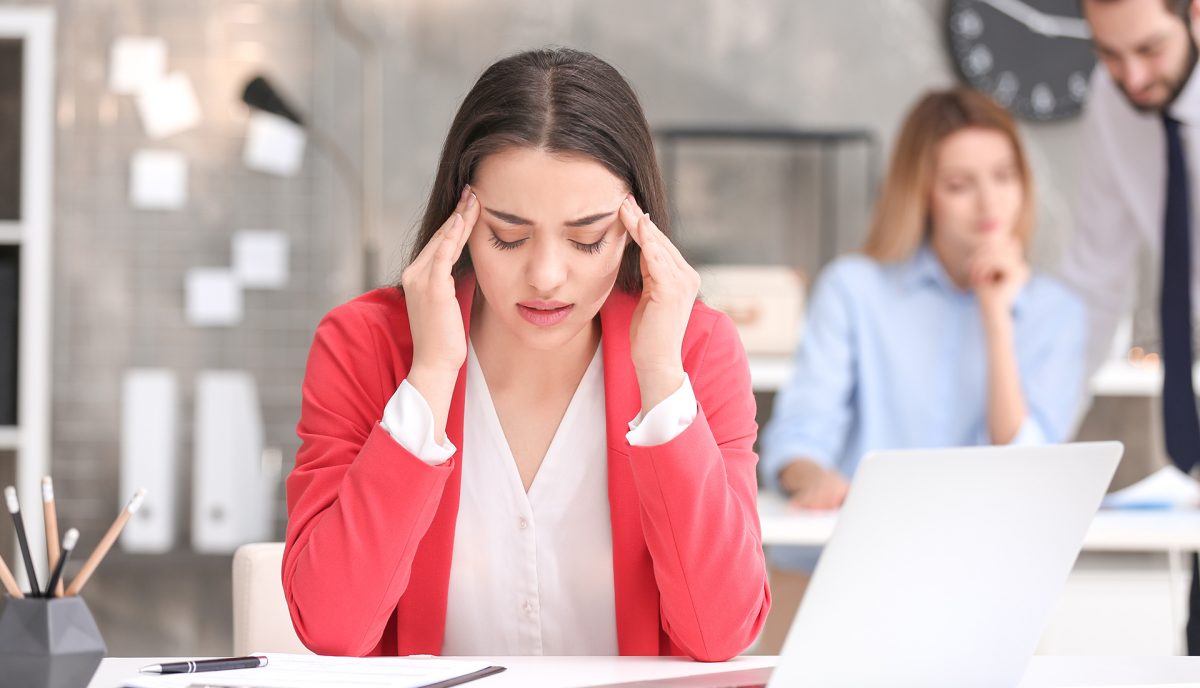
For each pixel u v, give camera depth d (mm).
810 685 1003
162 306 3670
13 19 3406
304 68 3689
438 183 1363
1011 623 1065
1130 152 2984
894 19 3807
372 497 1269
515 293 1286
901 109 3805
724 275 3426
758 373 3332
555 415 1436
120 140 3660
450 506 1388
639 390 1395
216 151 3676
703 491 1266
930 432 2770
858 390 2791
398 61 3707
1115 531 2131
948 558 998
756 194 3783
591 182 1253
